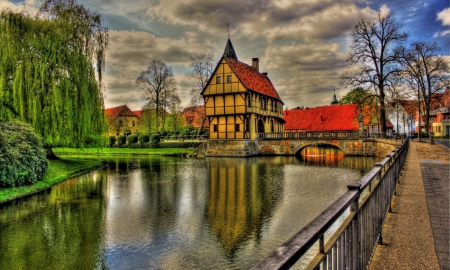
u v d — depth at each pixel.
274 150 44.81
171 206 15.24
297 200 16.23
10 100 21.42
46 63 22.50
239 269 8.74
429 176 12.52
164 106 60.22
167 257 9.51
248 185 20.69
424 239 5.85
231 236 11.15
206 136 52.66
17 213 14.02
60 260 9.33
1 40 20.67
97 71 26.19
